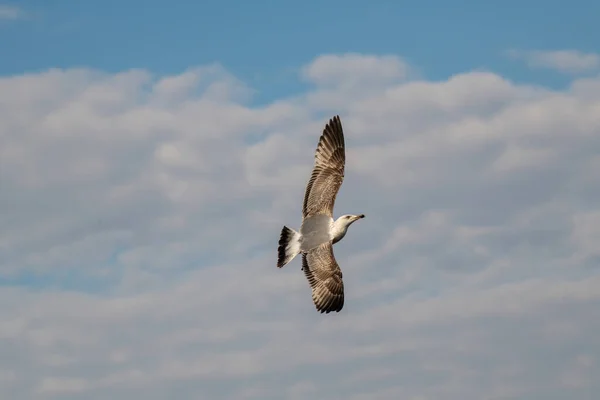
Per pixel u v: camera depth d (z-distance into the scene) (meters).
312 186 20.81
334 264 19.69
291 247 20.19
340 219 20.17
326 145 21.12
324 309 19.36
